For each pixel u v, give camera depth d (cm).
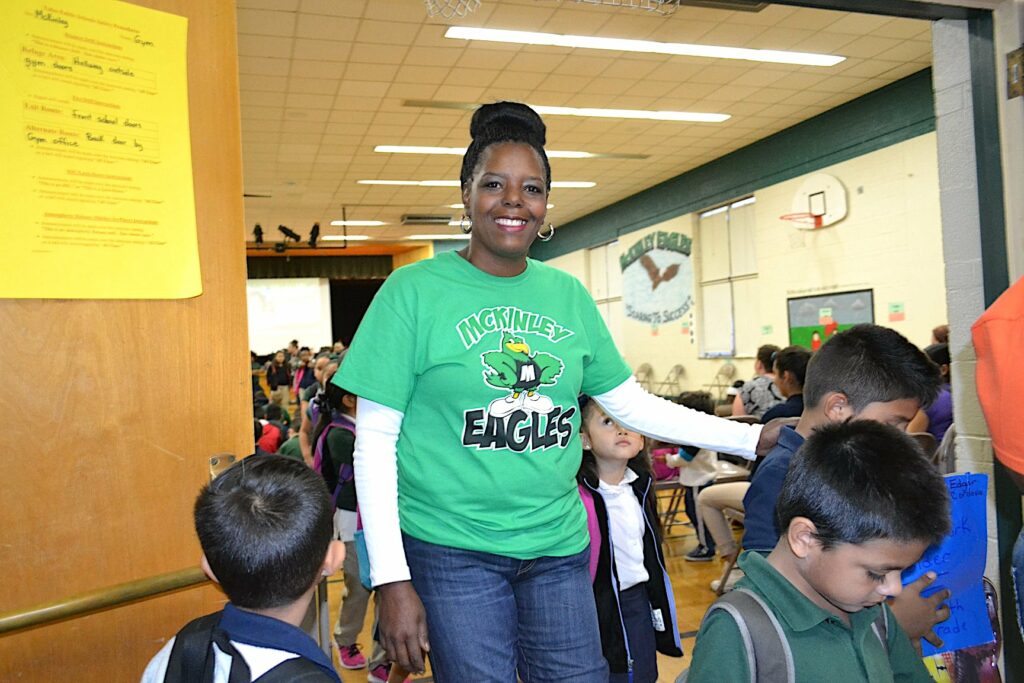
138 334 112
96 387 108
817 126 799
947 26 204
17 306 101
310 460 465
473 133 127
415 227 1475
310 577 88
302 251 1753
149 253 113
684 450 429
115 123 109
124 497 110
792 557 102
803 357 394
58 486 104
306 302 1822
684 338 1097
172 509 115
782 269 867
